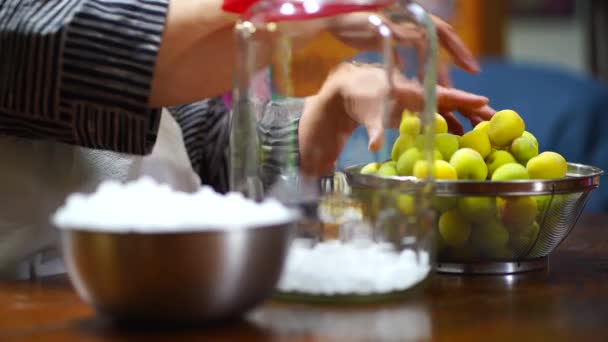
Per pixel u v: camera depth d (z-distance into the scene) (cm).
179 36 89
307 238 71
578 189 81
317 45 77
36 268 102
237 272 60
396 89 75
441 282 79
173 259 58
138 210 61
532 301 71
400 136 75
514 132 85
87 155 107
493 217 80
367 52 77
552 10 417
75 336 61
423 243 74
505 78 268
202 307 60
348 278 70
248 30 76
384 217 72
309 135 76
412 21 75
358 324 63
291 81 77
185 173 124
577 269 85
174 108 126
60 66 89
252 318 65
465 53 88
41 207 102
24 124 95
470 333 61
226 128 128
